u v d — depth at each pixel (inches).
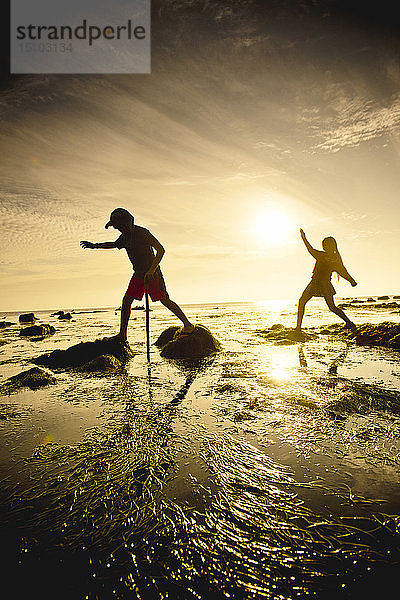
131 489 66.1
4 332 446.0
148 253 224.2
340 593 42.1
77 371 175.6
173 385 141.0
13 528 55.9
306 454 78.4
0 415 108.3
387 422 95.5
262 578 44.8
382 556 47.9
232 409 108.6
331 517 56.6
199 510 59.2
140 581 44.6
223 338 290.5
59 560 48.5
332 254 273.3
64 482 69.2
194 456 78.4
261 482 67.4
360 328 266.2
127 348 221.8
